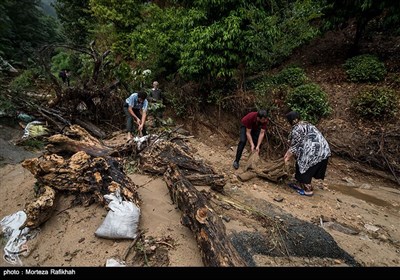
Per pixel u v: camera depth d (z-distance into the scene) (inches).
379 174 187.0
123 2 380.5
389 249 108.0
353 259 99.2
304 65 309.4
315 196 153.4
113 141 215.9
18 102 246.5
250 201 134.3
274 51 232.4
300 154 149.7
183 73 255.4
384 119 211.8
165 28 301.4
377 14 253.0
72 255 93.3
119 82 268.2
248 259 92.7
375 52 282.5
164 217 112.5
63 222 108.7
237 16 218.7
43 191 116.6
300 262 95.4
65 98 240.1
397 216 139.3
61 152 142.9
